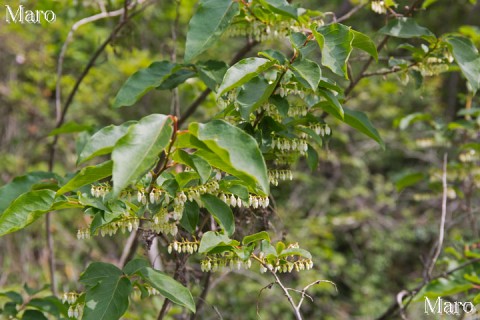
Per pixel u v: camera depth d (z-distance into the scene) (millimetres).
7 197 3572
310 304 9477
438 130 5527
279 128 2945
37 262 8680
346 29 2775
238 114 2967
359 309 10273
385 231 11086
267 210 3900
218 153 2178
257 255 3113
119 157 2135
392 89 7871
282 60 2830
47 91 8875
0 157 8602
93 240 8695
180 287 2664
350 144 11211
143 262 2770
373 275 10562
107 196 2551
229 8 2914
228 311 8469
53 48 7887
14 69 9062
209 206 2584
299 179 9992
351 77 4070
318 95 2891
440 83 10766
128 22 5016
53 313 3797
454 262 4453
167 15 7426
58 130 4352
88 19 5090
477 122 5090
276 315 9188
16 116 9023
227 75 2566
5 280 7895
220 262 2730
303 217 10695
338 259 9797
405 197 11250
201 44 2850
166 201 2514
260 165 2129
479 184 5375
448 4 10273
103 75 8273
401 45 3623
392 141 10820
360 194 11523
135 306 5715
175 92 5004
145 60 7168
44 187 3418
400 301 4297
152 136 2203
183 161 2424
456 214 8125
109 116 9070
